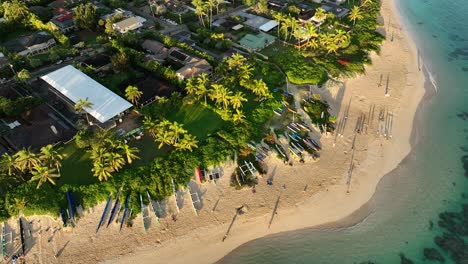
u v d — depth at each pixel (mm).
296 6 165125
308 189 90188
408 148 103000
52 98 110562
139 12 163625
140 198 83938
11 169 84062
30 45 131750
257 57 131625
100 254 76188
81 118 102875
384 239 81500
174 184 86688
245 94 113938
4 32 144625
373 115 112812
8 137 95188
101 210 82250
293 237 81125
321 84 120125
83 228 79500
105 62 122688
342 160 97875
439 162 99375
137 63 123688
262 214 84500
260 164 93562
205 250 78062
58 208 80750
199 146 95250
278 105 109688
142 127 99688
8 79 120375
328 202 88000
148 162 91875
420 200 89750
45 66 126000
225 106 105250
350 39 140125
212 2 149750
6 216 80062
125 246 77500
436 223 84812
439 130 109188
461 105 118438
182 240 79188
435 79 129750
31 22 147500
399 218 85688
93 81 110938
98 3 168750
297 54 132750
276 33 147375
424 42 150125
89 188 84000
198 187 87875
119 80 117438
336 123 108688
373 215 86062
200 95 106062
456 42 150375
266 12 158250
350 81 124812
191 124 103312
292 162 95438
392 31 156375
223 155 92938
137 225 80500
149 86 112250
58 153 93250
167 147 96125
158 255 76750
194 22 153625
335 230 82750
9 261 74688
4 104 100562
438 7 177500
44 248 76750
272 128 103375
